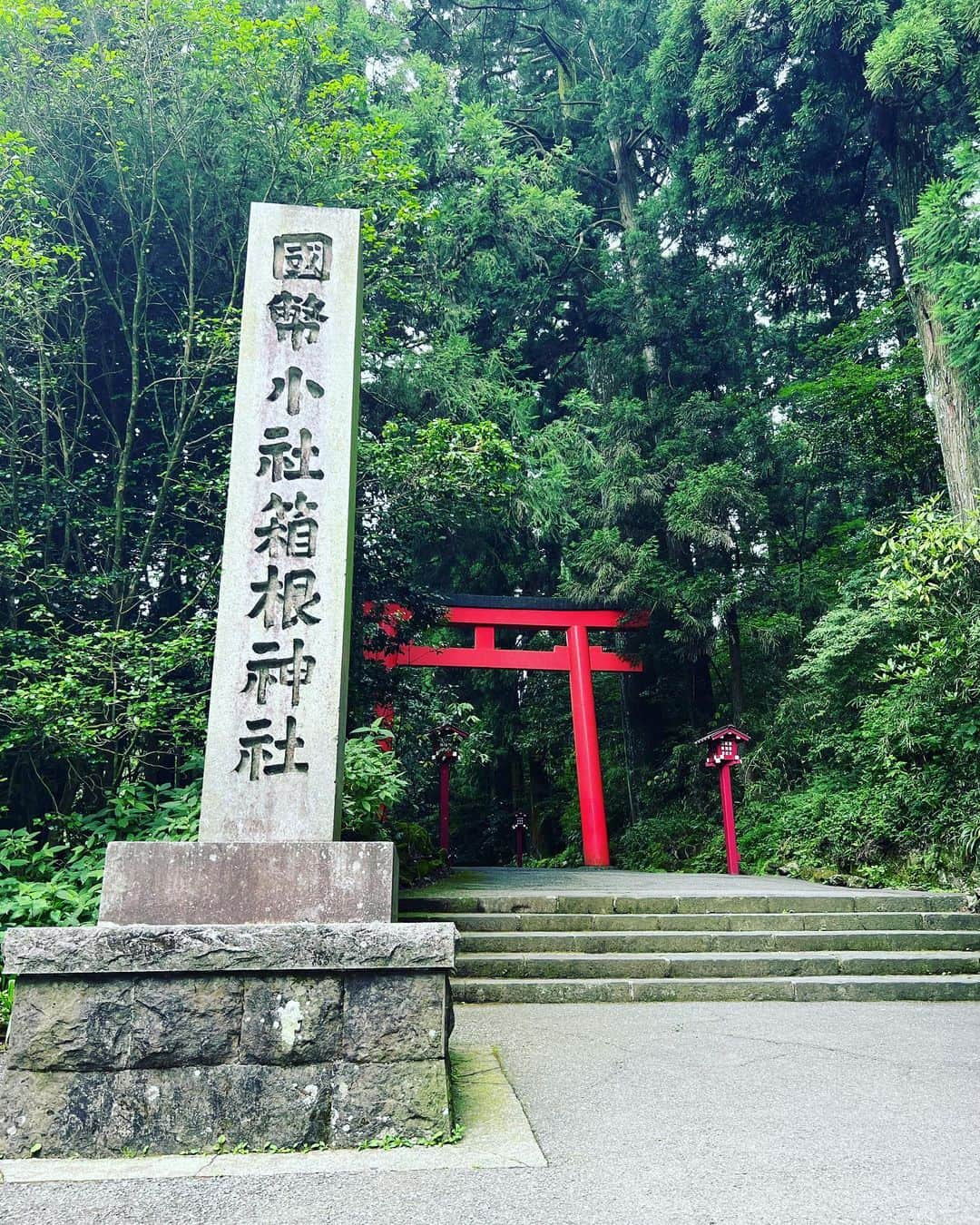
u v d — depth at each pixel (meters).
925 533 8.23
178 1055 2.73
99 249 8.23
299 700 3.42
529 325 17.81
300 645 3.48
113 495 8.18
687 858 13.47
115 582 7.39
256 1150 2.65
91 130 7.79
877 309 13.54
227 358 7.59
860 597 11.33
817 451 13.33
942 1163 2.49
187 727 6.47
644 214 17.16
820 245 13.12
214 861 3.06
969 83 10.41
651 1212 2.13
